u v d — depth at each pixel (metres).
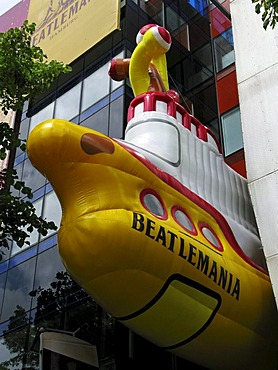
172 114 13.39
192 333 10.65
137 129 12.95
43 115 23.70
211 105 23.33
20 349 17.14
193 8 26.19
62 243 9.79
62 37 24.69
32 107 24.52
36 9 27.70
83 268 9.68
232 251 12.02
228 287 11.06
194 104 22.77
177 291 10.16
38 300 17.95
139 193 10.44
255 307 11.66
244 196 14.23
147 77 14.34
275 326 12.24
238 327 11.28
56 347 14.21
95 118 20.84
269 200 12.82
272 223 12.49
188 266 10.33
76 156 9.90
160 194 10.90
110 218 9.62
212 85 24.08
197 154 13.34
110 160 10.21
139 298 9.90
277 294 11.66
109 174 10.09
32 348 16.83
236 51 15.79
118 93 20.55
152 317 10.16
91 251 9.52
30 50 15.15
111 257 9.55
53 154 9.79
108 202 9.85
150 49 14.13
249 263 12.33
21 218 13.86
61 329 16.48
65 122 9.97
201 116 22.58
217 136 22.27
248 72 15.10
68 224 9.80
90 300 16.42
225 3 27.59
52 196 20.53
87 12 24.09
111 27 22.41
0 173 14.69
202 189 12.87
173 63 23.27
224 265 11.17
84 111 21.61
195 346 10.94
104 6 23.38
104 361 14.86
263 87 14.52
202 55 24.88
